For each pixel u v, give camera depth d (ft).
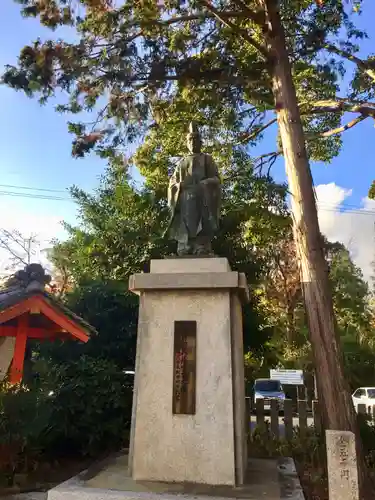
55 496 13.50
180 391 15.66
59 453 22.63
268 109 34.42
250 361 57.62
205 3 29.09
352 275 82.12
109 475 15.49
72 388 21.61
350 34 31.32
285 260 73.97
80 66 27.35
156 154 38.55
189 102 34.06
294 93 29.12
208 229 18.60
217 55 32.22
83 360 23.85
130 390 24.29
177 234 18.99
